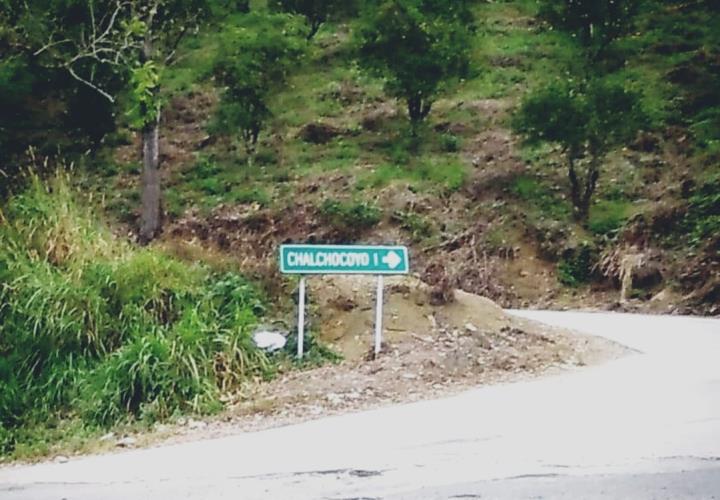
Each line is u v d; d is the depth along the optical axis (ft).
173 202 72.74
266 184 75.25
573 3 90.58
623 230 67.67
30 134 77.51
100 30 58.03
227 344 34.24
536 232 69.05
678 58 89.86
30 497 21.81
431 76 79.61
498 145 79.71
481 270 65.57
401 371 34.04
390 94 82.58
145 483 22.49
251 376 34.06
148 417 31.12
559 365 36.17
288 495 20.65
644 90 83.87
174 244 44.65
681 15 99.40
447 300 40.37
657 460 22.59
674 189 71.72
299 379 33.71
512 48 97.35
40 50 59.06
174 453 25.91
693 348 40.34
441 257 66.95
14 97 73.61
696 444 24.06
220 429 29.09
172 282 37.04
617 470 21.76
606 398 29.99
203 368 33.14
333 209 70.95
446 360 35.14
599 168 74.54
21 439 30.45
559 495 19.92
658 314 57.82
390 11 79.36
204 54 85.35
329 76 92.27
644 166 75.25
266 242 66.74
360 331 37.83
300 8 96.68
